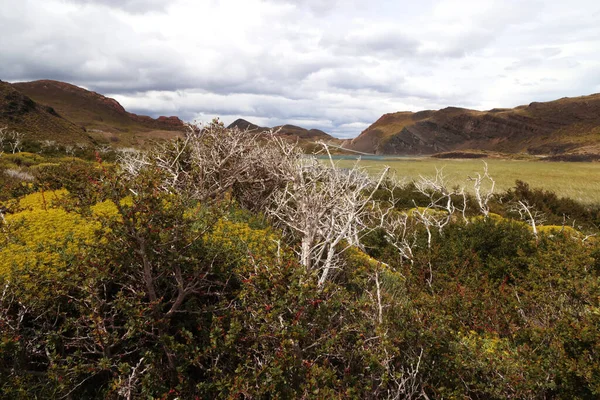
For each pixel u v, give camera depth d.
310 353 3.37
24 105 92.25
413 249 8.51
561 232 8.19
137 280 3.55
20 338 2.90
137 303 3.08
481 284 5.95
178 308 3.79
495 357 3.38
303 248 4.35
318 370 2.85
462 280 6.23
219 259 4.14
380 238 9.42
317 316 3.21
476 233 8.32
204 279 3.75
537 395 3.08
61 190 6.27
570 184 36.78
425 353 3.43
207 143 7.67
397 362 3.49
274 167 7.20
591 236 8.49
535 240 7.85
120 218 4.09
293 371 3.04
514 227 8.30
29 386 2.75
